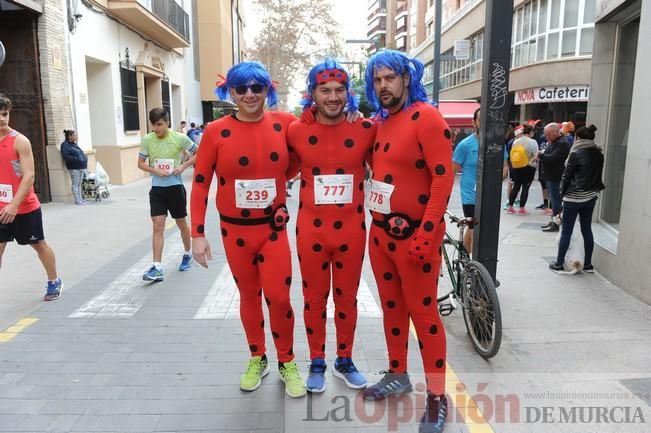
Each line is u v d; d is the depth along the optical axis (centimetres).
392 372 319
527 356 373
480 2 2548
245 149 290
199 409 306
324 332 326
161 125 533
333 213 294
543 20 2014
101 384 335
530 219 964
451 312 457
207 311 466
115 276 575
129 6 1365
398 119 270
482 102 450
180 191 565
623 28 626
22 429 285
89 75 1415
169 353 381
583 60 1867
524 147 1009
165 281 558
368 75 274
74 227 859
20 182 449
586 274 573
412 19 4959
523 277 564
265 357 344
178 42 1892
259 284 325
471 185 567
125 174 1521
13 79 1054
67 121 1145
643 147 476
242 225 303
